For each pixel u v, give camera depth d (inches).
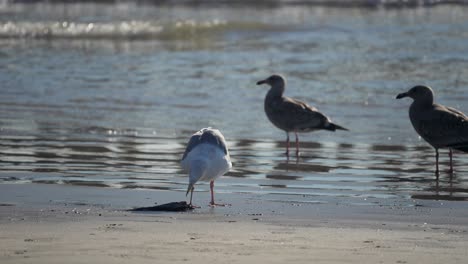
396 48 1280.8
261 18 1797.5
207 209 439.8
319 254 328.2
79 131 701.9
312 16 1843.0
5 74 1005.2
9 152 611.8
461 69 1060.5
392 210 442.3
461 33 1481.3
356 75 1018.7
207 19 1759.4
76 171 549.6
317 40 1405.0
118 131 704.4
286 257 322.0
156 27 1536.7
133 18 1756.9
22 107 807.1
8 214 411.2
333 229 384.2
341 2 2116.1
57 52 1225.4
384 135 702.5
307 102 848.9
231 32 1519.4
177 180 528.4
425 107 606.2
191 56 1200.2
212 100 859.4
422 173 565.0
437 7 2014.0
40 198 462.9
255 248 337.1
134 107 816.3
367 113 797.9
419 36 1443.2
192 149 455.5
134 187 503.2
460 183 532.1
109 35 1451.8
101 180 522.3
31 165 566.9
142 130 710.5
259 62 1137.4
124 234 362.0
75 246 336.8
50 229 371.6
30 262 310.7
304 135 707.4
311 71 1053.8
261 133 711.1
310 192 498.0
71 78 984.9
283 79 696.4
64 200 458.6
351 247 342.3
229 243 346.0
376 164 592.4
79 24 1553.9
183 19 1752.0
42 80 967.0
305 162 597.3
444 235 371.9
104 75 1013.2
